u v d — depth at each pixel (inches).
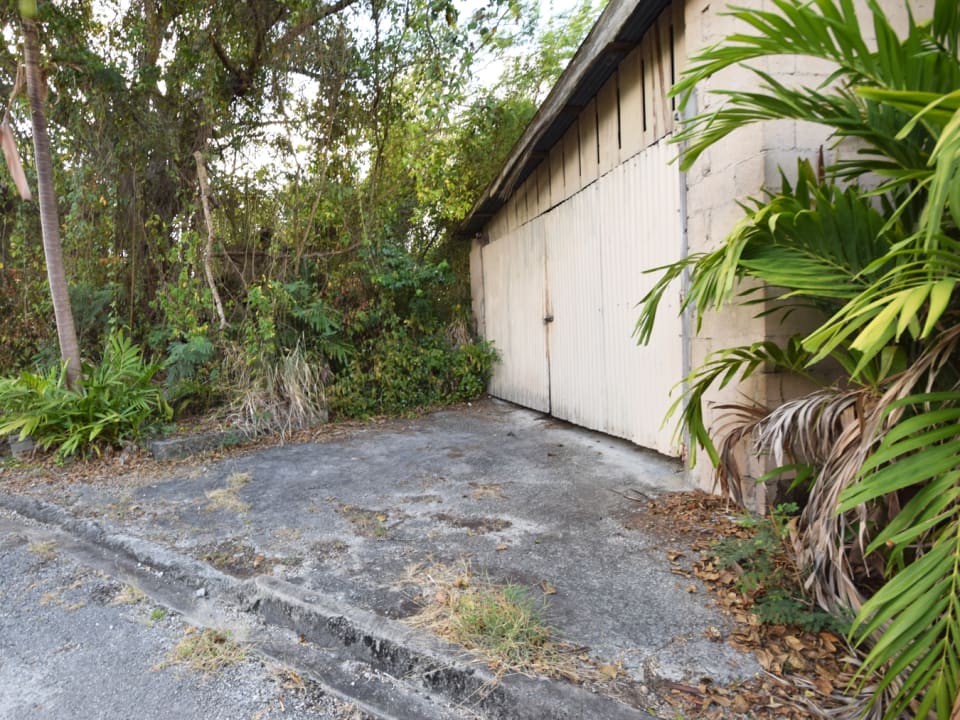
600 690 73.9
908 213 84.3
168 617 103.6
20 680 86.0
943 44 73.5
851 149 119.9
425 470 177.3
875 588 86.2
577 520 130.4
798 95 85.3
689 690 73.4
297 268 272.1
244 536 130.1
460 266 355.6
